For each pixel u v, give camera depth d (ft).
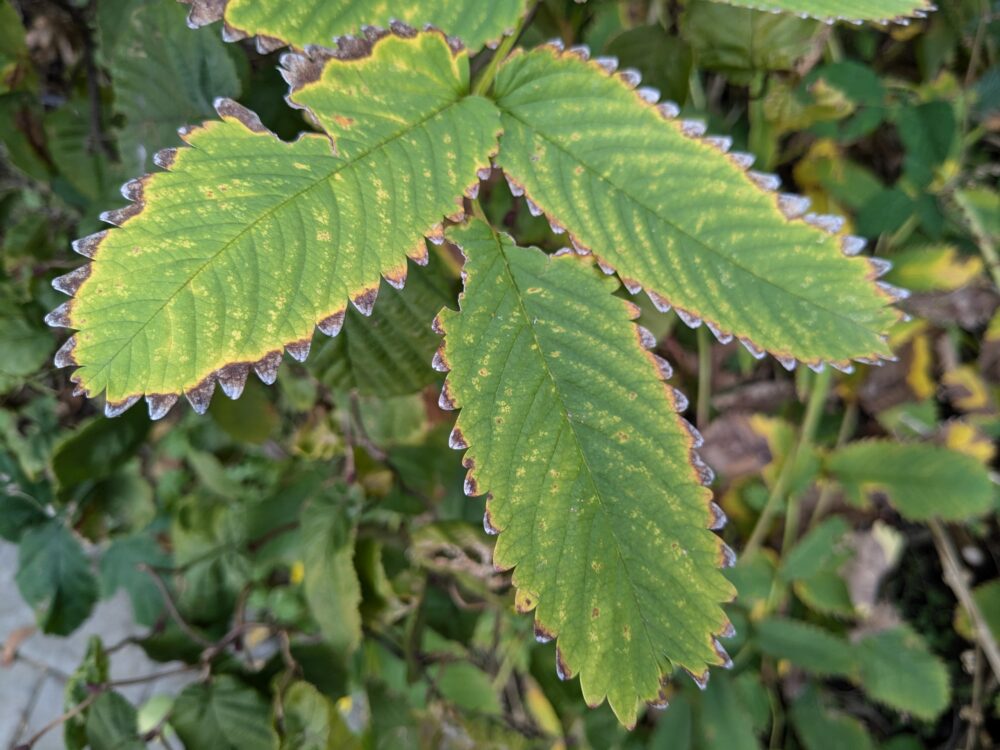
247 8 0.35
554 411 0.33
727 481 0.88
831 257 0.36
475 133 0.35
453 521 0.71
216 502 0.88
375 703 0.81
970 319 0.82
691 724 0.81
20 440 0.86
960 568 0.93
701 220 0.36
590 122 0.37
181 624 0.78
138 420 0.73
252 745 0.71
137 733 0.72
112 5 0.55
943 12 0.76
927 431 0.87
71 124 0.68
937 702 0.85
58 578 0.91
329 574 0.72
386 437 0.75
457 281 0.55
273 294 0.29
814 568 0.82
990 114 0.78
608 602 0.31
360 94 0.34
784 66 0.61
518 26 0.40
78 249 0.28
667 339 0.84
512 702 0.96
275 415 0.79
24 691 1.29
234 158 0.30
